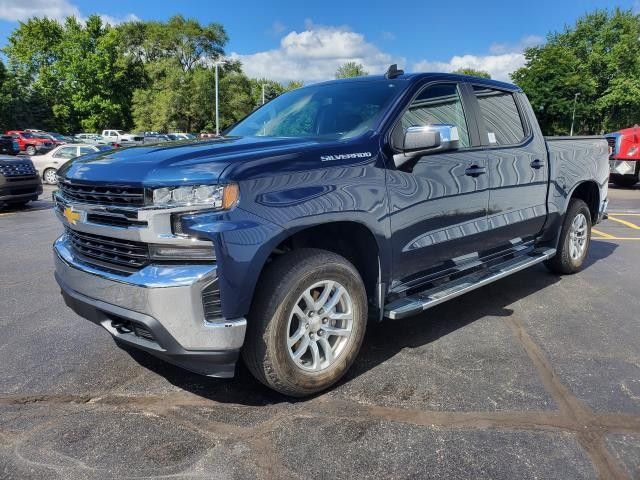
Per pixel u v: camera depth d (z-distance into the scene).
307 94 4.17
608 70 57.75
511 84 4.77
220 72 55.19
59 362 3.54
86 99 60.59
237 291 2.57
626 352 3.70
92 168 2.85
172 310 2.53
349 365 3.17
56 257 3.21
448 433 2.67
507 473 2.35
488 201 4.11
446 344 3.83
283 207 2.70
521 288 5.29
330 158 2.98
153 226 2.53
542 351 3.71
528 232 4.80
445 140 3.21
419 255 3.54
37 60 63.84
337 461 2.45
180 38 64.62
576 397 3.04
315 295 3.00
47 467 2.39
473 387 3.16
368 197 3.10
